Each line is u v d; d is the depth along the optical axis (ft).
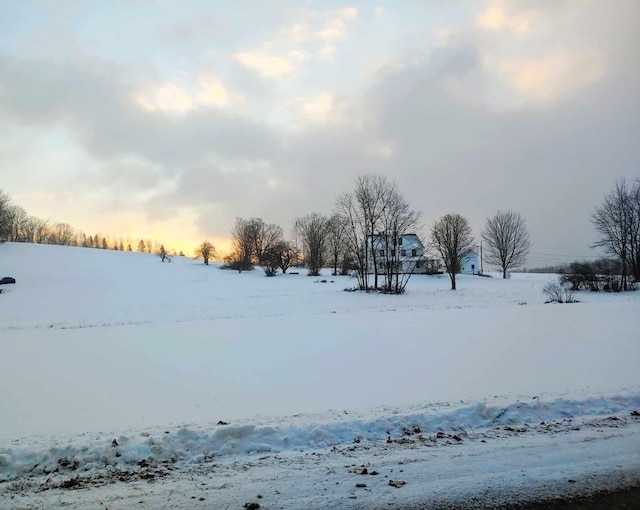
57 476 15.31
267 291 155.43
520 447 17.06
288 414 21.59
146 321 87.76
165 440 17.80
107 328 58.39
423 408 21.68
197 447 17.47
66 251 284.00
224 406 23.81
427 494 13.41
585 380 27.20
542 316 59.26
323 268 279.28
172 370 33.47
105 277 205.36
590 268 151.53
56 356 39.27
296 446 17.69
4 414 22.74
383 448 17.24
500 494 13.34
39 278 196.24
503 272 241.55
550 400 22.20
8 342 46.91
